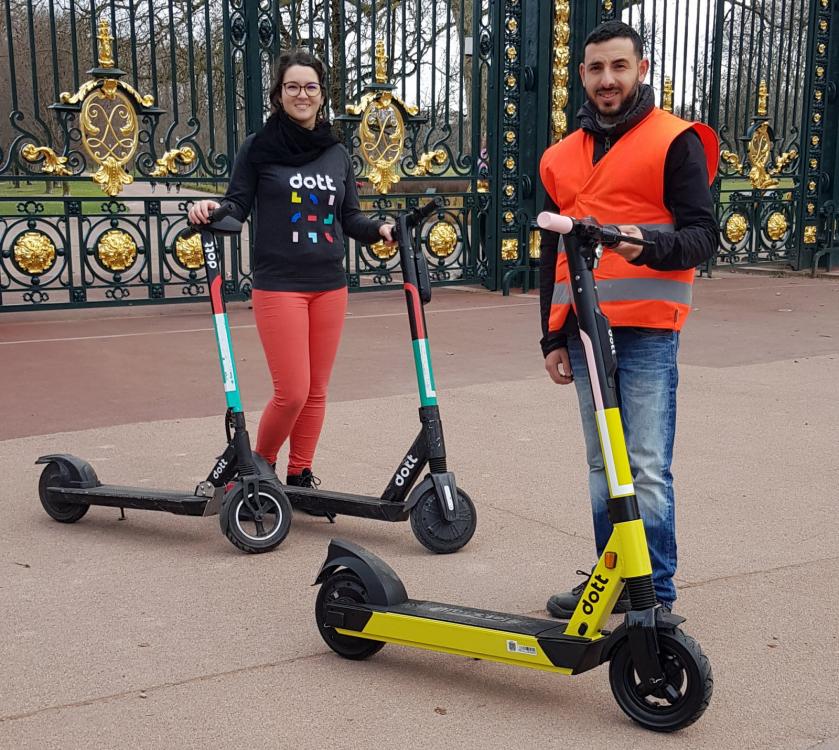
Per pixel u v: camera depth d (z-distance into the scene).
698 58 11.84
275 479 3.81
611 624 3.10
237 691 2.71
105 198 8.92
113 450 5.03
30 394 6.24
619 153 2.86
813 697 2.68
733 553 3.71
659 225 2.85
